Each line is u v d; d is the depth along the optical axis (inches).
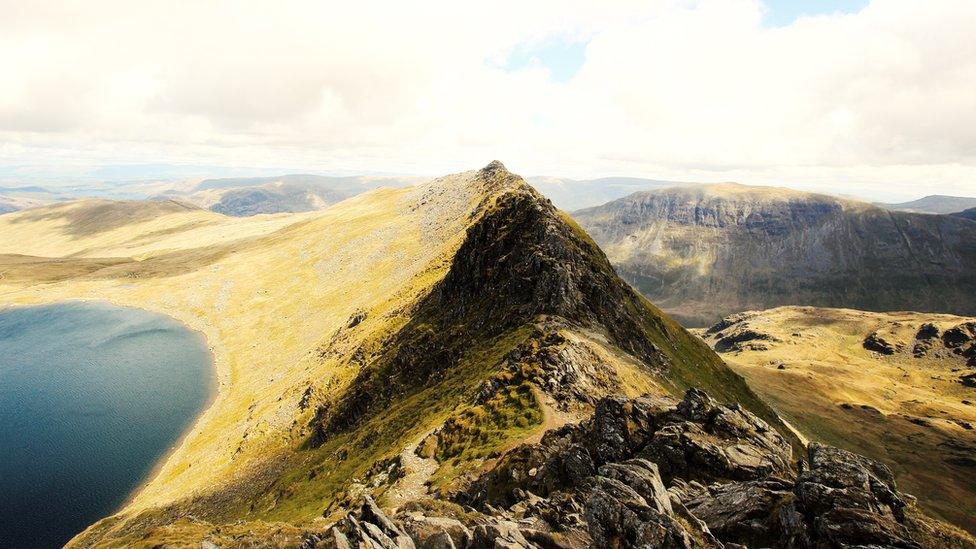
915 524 725.9
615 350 2714.1
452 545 812.6
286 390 5310.0
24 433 5157.5
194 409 5895.7
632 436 1204.5
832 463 836.0
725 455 1050.1
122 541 2345.0
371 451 2716.5
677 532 745.0
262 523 1386.6
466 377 2709.2
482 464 1620.3
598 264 3745.1
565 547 783.1
